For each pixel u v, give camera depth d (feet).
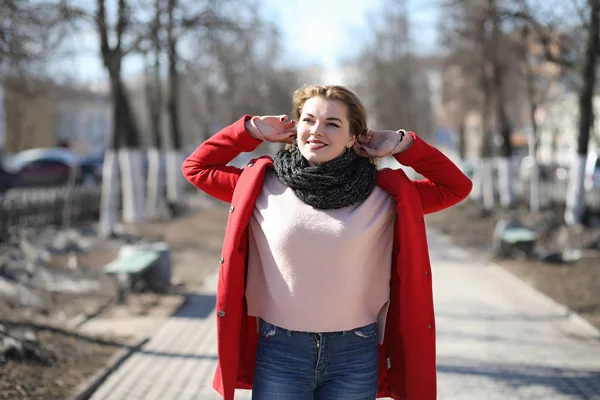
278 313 8.89
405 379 9.39
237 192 9.16
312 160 8.87
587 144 48.26
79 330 23.15
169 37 48.19
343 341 8.85
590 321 25.35
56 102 145.69
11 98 131.03
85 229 52.31
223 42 54.70
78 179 93.66
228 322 8.97
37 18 31.27
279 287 8.81
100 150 186.29
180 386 17.81
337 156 8.89
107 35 43.83
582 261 38.11
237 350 9.07
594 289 30.55
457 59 74.33
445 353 21.29
